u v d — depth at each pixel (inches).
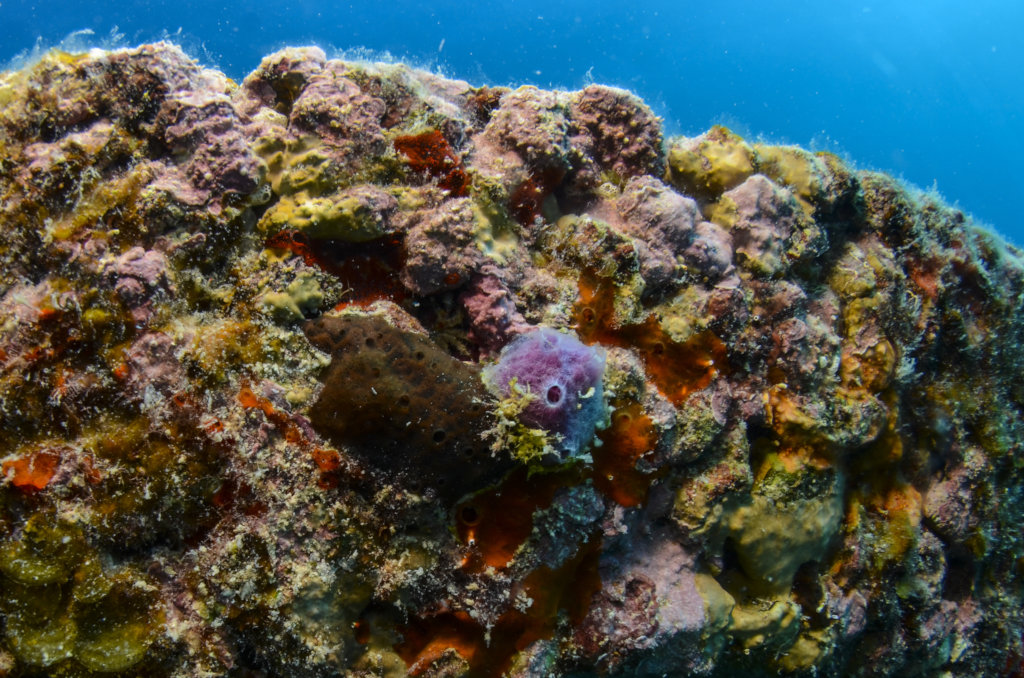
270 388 13.2
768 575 17.1
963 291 22.6
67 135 13.9
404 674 13.7
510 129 16.1
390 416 13.1
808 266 19.2
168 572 12.9
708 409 16.3
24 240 13.2
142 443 12.6
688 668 16.3
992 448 22.7
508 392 13.4
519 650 14.3
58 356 12.5
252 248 14.1
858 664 20.2
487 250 14.7
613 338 16.1
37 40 15.2
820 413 17.5
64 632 12.0
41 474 12.1
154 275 12.9
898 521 19.7
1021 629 25.3
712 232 17.4
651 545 16.5
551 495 14.2
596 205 17.3
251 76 16.1
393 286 14.8
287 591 12.7
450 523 13.9
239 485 12.9
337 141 14.7
